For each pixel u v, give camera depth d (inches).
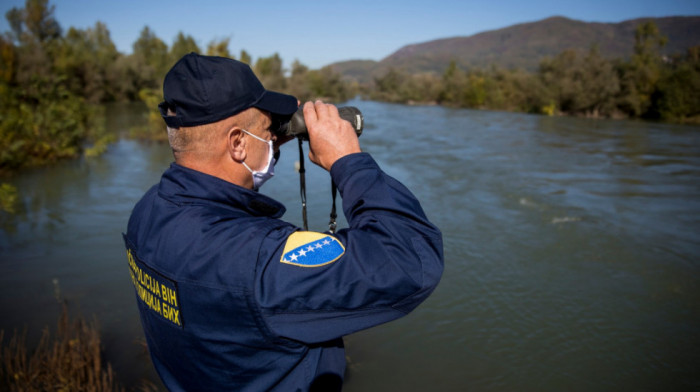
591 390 146.9
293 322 27.6
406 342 170.6
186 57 31.8
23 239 262.2
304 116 34.3
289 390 29.1
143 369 148.3
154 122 655.8
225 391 30.1
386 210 30.0
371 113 1232.8
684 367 158.6
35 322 174.9
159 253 30.5
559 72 1454.2
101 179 409.4
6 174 419.8
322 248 28.5
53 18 1330.0
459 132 764.6
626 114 1197.7
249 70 32.7
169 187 32.4
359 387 145.8
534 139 685.3
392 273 27.8
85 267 226.2
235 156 32.1
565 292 209.8
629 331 179.3
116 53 1765.5
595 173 445.7
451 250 253.8
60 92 601.3
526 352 165.0
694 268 234.8
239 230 28.9
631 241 269.4
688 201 353.7
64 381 132.8
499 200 348.5
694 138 714.2
